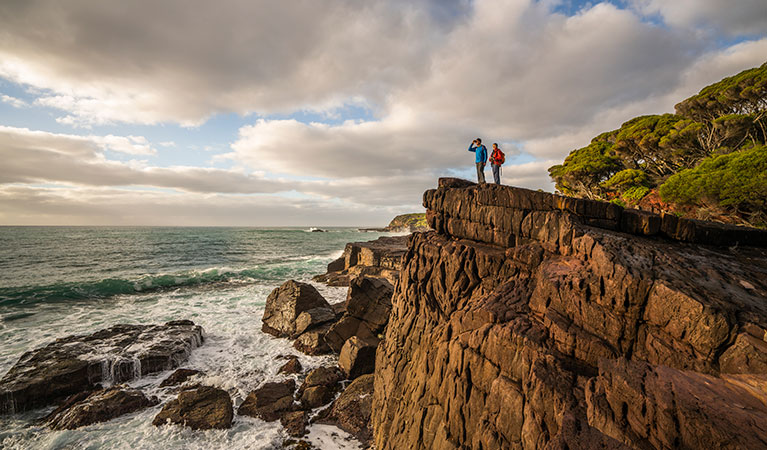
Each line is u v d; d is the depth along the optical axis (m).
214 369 17.61
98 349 17.11
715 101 31.94
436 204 14.15
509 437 6.85
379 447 11.40
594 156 43.25
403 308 13.52
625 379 5.37
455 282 11.59
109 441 11.89
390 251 40.97
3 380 14.06
